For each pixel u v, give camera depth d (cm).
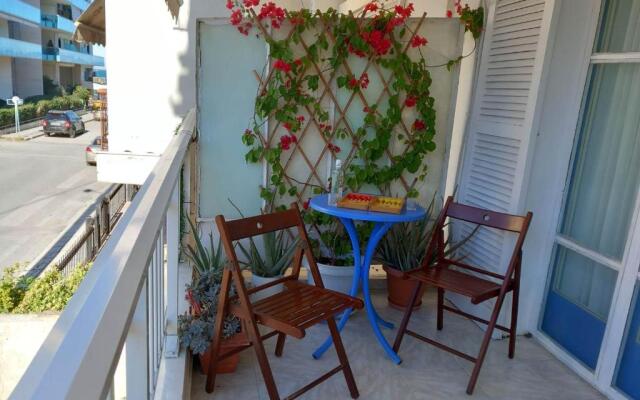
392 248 320
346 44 321
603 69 251
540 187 274
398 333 261
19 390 52
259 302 215
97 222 744
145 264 94
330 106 333
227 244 203
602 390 238
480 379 246
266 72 321
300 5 491
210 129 327
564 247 274
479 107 314
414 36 324
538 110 262
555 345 273
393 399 226
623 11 239
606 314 244
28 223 951
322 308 210
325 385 234
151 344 157
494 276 260
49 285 448
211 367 219
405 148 346
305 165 339
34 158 1523
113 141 562
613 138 244
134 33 537
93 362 58
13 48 2412
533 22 265
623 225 236
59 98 2691
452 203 271
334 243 329
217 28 314
